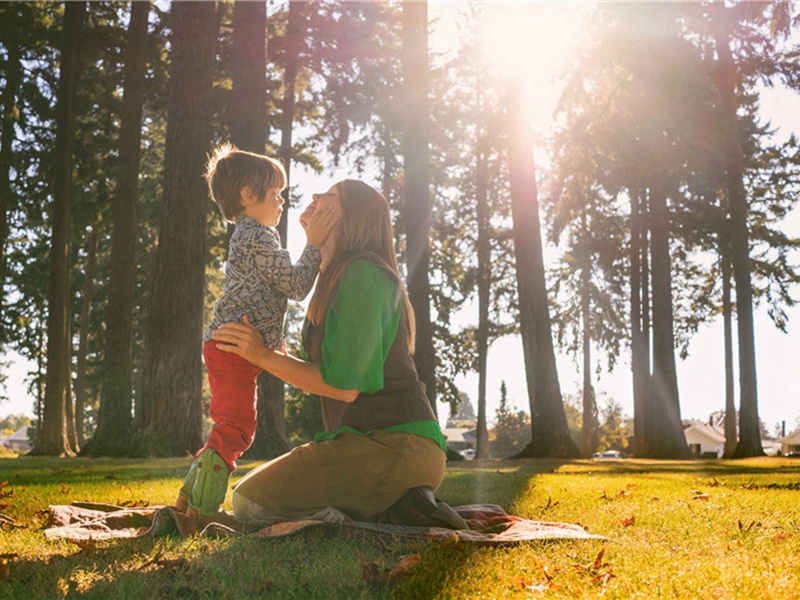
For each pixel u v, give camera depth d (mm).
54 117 24406
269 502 3322
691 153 22828
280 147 24047
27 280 33188
